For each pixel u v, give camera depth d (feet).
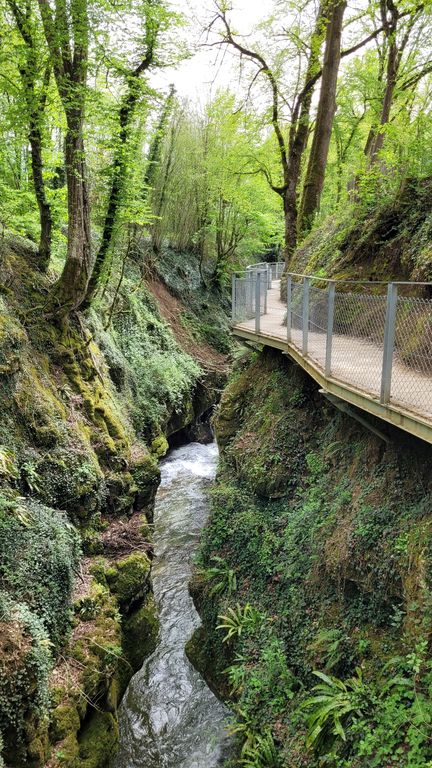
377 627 19.56
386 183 36.76
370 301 20.66
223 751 24.06
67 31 32.65
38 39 33.78
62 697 21.58
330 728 18.26
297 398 34.14
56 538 26.16
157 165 74.69
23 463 27.58
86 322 46.37
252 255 120.98
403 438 21.13
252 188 91.56
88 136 39.19
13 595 21.84
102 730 23.26
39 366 33.71
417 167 33.58
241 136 74.90
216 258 104.47
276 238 124.77
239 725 22.95
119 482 36.55
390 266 32.45
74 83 34.09
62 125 38.86
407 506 19.85
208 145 86.53
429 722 14.74
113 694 25.68
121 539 33.42
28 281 37.01
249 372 43.50
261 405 38.50
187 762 23.94
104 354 49.29
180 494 52.39
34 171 37.86
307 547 25.75
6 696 18.15
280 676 22.81
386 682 17.25
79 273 38.01
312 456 30.09
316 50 57.26
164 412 58.08
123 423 44.96
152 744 25.08
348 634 20.62
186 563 40.06
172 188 82.12
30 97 34.65
